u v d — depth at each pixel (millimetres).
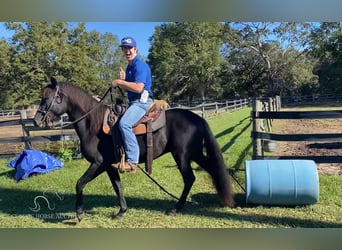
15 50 34812
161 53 53781
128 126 4613
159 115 4887
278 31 51000
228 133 12281
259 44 53031
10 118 31016
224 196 4973
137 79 4645
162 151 4953
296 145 10297
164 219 4879
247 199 5113
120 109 4824
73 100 4758
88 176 4805
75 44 36031
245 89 55438
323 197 5414
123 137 4617
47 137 9086
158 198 5797
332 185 5836
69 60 34438
